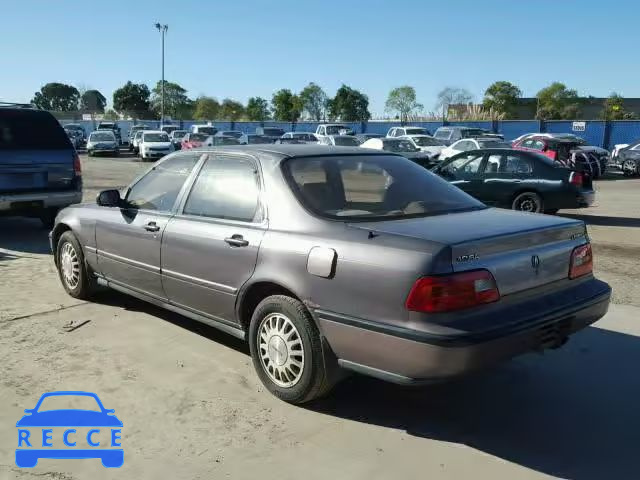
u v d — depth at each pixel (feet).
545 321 11.68
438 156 76.74
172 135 134.92
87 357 15.71
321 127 118.73
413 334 10.70
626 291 22.63
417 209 13.61
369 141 73.67
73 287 20.54
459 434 12.17
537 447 11.70
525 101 224.53
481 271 11.04
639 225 40.22
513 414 13.01
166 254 15.94
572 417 12.89
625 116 221.46
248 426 12.35
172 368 15.07
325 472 10.81
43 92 330.13
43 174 30.86
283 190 13.55
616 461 11.25
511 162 40.75
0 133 29.86
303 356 12.55
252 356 13.89
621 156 87.86
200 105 248.52
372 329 11.26
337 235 12.17
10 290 21.83
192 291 15.38
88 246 19.38
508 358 11.18
